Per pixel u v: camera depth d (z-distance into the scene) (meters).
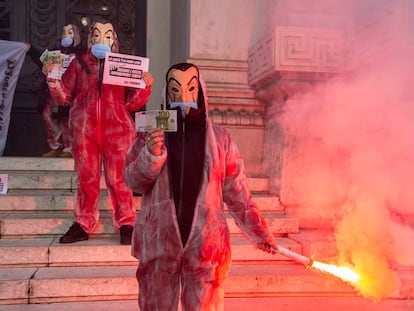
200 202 2.31
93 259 3.91
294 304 3.60
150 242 2.30
